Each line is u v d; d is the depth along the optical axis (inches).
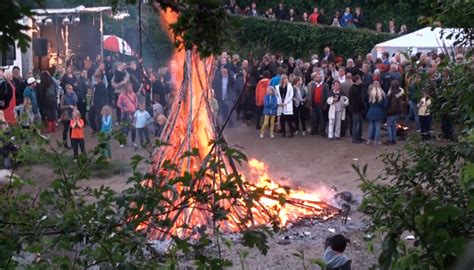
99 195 159.8
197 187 148.3
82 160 166.7
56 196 159.8
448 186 208.1
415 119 735.7
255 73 833.5
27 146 172.9
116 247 146.1
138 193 144.9
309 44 1154.7
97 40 1066.1
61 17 1003.9
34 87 765.3
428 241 112.3
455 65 228.8
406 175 217.9
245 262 386.9
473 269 79.1
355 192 556.4
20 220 154.9
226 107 823.7
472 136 172.9
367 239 226.8
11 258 150.7
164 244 247.6
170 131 442.0
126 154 676.7
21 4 93.0
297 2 1270.9
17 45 94.8
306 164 662.5
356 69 826.2
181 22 115.9
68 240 145.9
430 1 273.9
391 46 876.0
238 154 149.5
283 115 783.1
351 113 748.0
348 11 1207.6
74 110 628.7
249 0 1268.5
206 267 149.5
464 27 262.7
